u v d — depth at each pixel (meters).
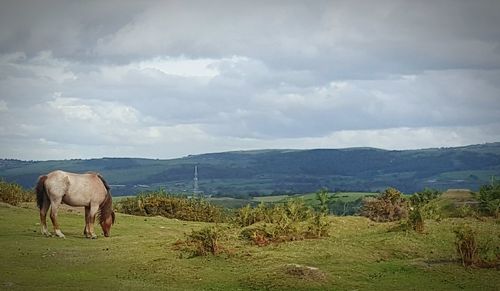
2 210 33.34
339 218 30.48
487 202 32.94
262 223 26.52
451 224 27.58
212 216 42.81
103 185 27.28
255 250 21.80
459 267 20.08
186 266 19.72
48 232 26.11
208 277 18.61
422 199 35.16
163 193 45.16
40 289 15.90
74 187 26.19
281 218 25.95
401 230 26.09
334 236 25.38
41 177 26.22
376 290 17.14
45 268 19.11
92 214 26.83
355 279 18.33
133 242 24.41
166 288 16.95
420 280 18.44
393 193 36.03
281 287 17.16
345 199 57.59
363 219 31.02
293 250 21.81
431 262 20.81
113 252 22.00
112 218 27.91
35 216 32.53
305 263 19.97
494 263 20.33
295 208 27.80
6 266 18.95
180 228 33.16
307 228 25.62
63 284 16.81
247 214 28.28
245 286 17.59
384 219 34.56
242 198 92.69
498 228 27.27
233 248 21.94
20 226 28.53
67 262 20.16
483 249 20.98
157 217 38.25
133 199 43.66
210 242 21.45
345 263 20.23
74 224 31.22
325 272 18.53
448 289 17.45
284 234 24.19
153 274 18.81
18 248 22.09
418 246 23.19
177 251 21.84
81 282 17.23
